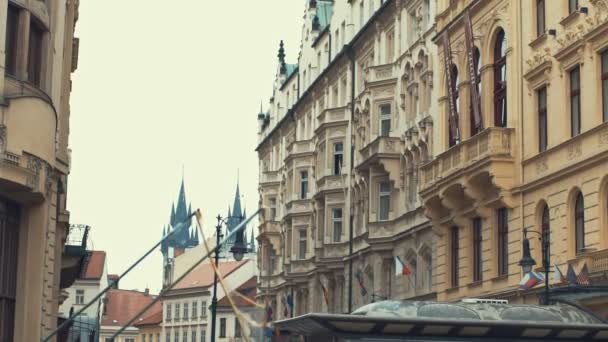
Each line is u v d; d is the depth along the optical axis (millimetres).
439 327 15258
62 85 35875
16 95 25406
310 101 76938
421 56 51875
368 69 58719
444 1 46469
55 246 36812
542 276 33625
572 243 34438
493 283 40156
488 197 40500
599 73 33031
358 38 63188
